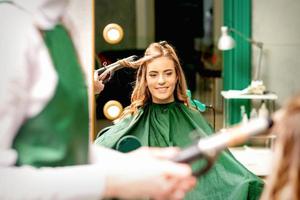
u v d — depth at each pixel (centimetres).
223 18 335
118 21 304
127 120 180
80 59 71
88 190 58
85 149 71
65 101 64
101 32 256
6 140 57
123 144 131
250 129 67
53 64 63
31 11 62
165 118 178
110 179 59
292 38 331
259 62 327
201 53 344
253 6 331
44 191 56
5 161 57
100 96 208
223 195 163
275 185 73
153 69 179
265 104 325
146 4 319
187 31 341
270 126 68
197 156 65
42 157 61
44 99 61
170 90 180
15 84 58
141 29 316
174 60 183
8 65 58
